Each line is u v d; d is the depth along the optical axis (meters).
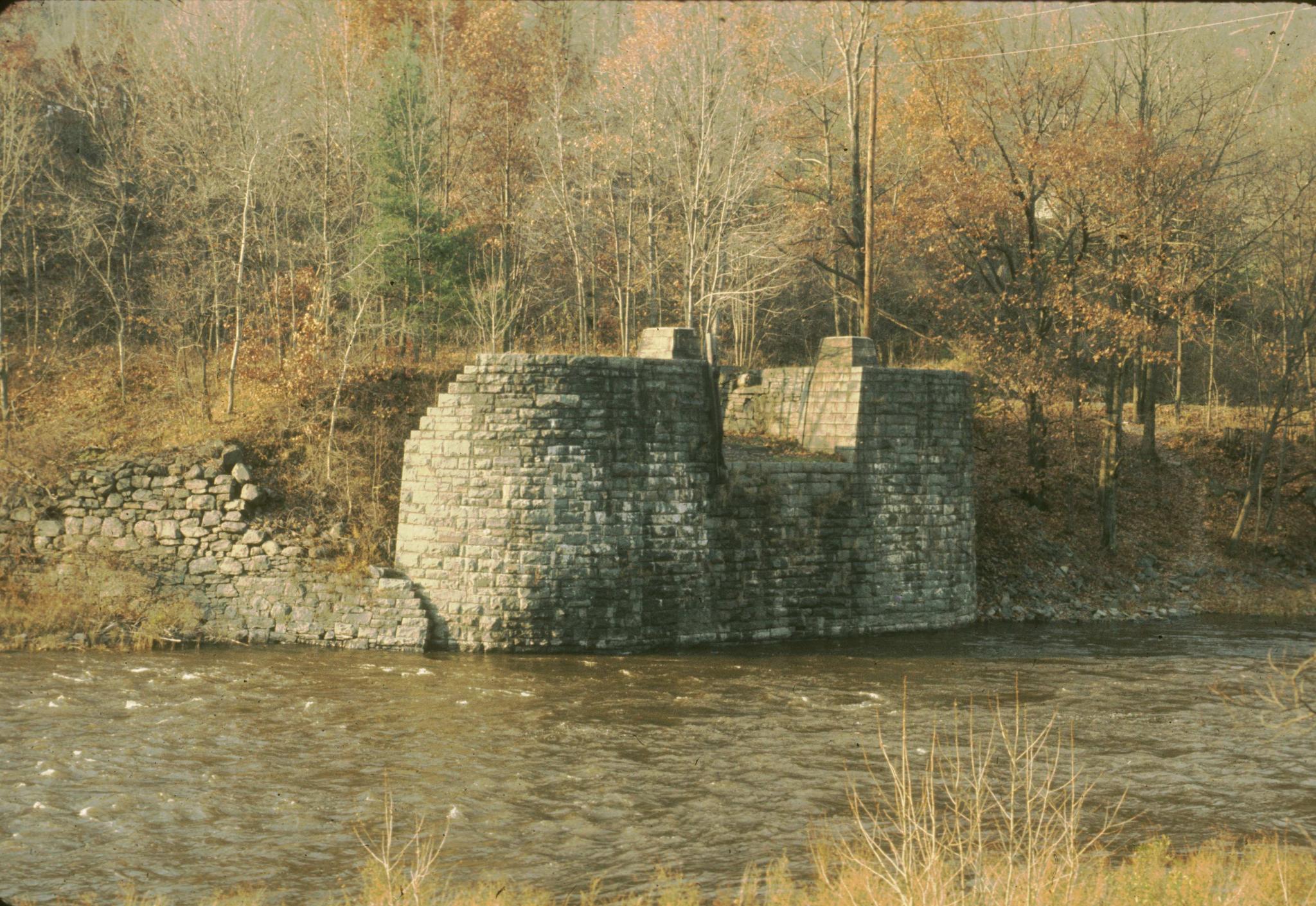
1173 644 26.56
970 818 11.23
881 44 35.50
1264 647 26.31
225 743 16.69
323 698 19.31
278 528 24.20
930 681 22.05
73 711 17.95
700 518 24.41
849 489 26.59
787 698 20.39
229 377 27.98
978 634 27.55
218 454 24.48
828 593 26.28
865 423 26.86
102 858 12.33
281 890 11.52
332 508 25.08
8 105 32.50
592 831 13.60
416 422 28.17
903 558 27.39
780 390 29.20
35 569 23.61
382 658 22.25
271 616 23.28
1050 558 33.38
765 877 11.86
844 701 20.25
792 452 27.67
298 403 27.38
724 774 15.90
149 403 28.52
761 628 25.41
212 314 33.50
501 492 22.89
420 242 32.03
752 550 25.30
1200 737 18.17
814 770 16.09
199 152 35.03
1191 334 40.47
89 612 22.97
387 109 33.62
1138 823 14.02
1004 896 9.90
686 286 35.62
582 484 23.09
